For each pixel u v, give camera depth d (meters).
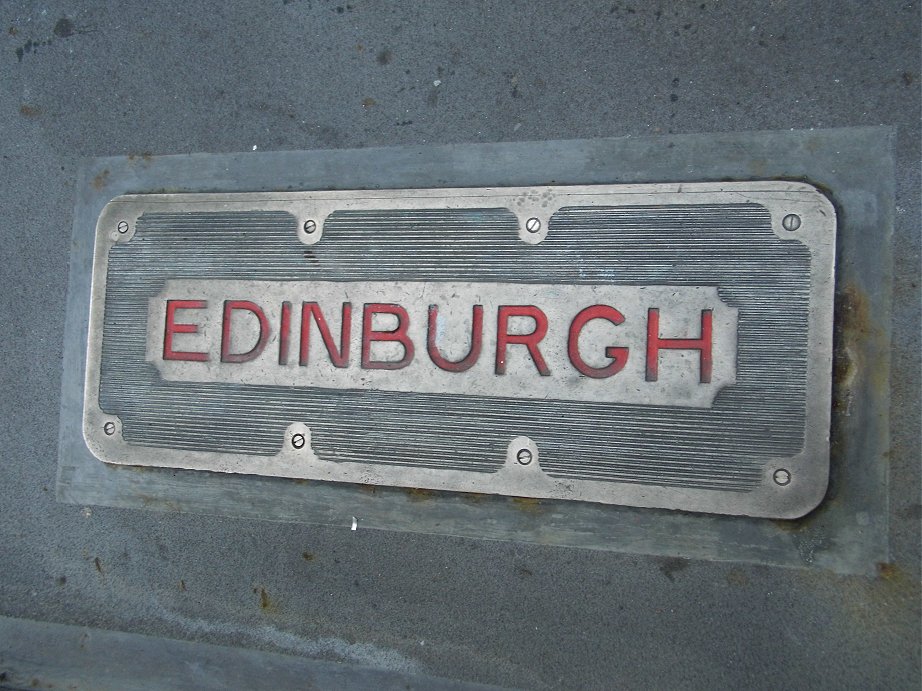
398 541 0.45
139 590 0.47
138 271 0.48
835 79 0.43
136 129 0.49
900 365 0.41
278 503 0.46
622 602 0.43
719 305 0.42
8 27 0.50
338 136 0.47
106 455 0.47
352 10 0.47
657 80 0.44
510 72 0.45
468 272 0.44
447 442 0.44
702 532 0.42
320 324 0.46
